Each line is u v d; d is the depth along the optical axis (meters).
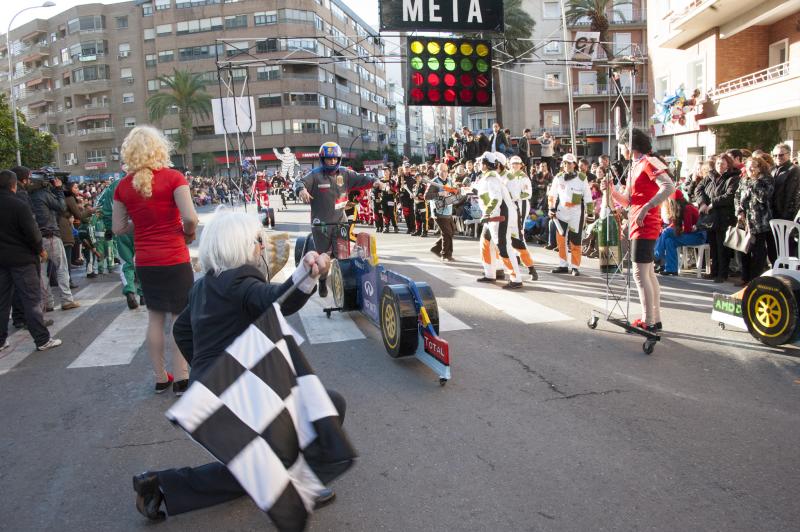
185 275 4.82
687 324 6.69
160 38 66.25
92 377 5.56
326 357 5.85
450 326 6.81
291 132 64.50
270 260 5.71
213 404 2.31
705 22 22.16
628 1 47.81
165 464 3.82
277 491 2.30
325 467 2.52
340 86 72.75
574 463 3.59
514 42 38.19
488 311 7.46
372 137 85.69
